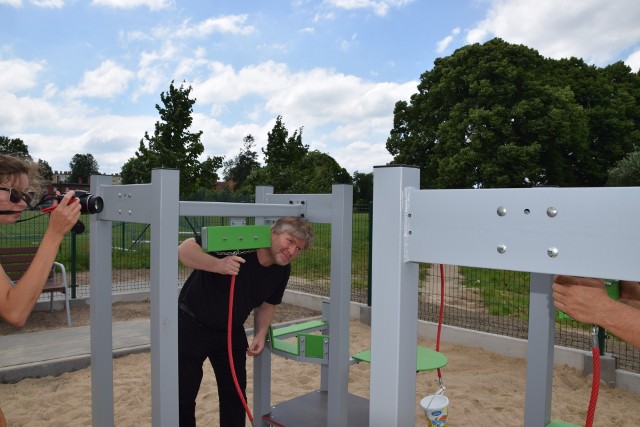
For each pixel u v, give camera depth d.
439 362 2.66
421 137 28.39
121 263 9.77
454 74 25.89
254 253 2.52
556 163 25.64
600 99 29.55
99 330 2.45
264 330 2.76
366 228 7.06
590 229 0.87
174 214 1.92
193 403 2.59
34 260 1.69
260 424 3.00
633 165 20.66
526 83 24.38
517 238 0.95
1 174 1.64
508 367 4.69
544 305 1.92
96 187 2.38
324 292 7.55
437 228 1.06
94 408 2.48
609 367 4.23
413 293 1.14
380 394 1.14
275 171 18.78
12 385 4.11
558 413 3.68
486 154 24.25
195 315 2.50
